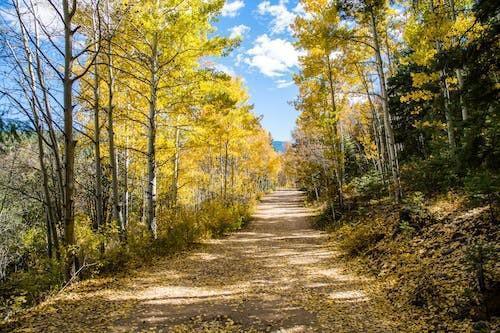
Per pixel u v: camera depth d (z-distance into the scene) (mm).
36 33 9320
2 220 17719
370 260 10398
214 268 10953
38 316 6594
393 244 10312
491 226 7938
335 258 11836
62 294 7875
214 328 6191
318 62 17312
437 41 10914
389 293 7590
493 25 5578
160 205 20688
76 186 19266
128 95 13812
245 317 6750
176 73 12805
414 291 7016
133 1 10461
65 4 8117
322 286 8797
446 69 6359
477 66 5801
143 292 8266
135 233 12914
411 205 11148
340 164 18328
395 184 13688
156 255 12180
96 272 8914
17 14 8047
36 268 8227
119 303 7438
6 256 17609
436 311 6016
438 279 6895
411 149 20875
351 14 13367
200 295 8156
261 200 48062
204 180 24766
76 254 8602
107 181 20875
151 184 12805
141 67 12914
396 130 20438
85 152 18703
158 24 11344
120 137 14875
